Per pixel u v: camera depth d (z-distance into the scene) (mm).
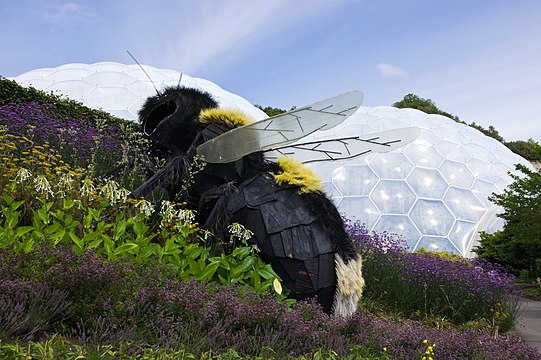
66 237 4414
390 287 7715
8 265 3660
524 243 14805
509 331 7359
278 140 5090
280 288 4469
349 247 5102
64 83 17172
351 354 3908
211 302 3979
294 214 5043
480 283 8016
